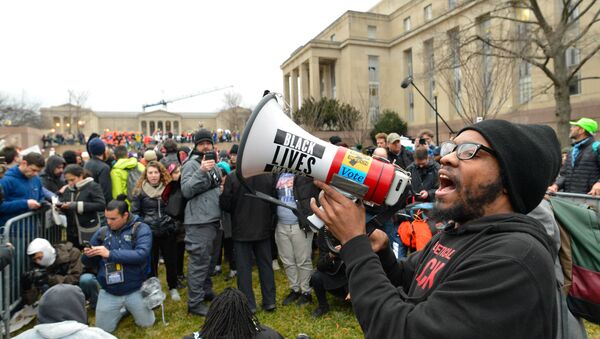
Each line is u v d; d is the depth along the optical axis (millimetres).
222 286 4910
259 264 3951
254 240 3756
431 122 26875
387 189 1096
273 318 3805
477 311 773
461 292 802
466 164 978
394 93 31344
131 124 65812
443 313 801
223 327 1965
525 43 12984
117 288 3551
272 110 1208
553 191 3729
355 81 30922
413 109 29281
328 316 3807
